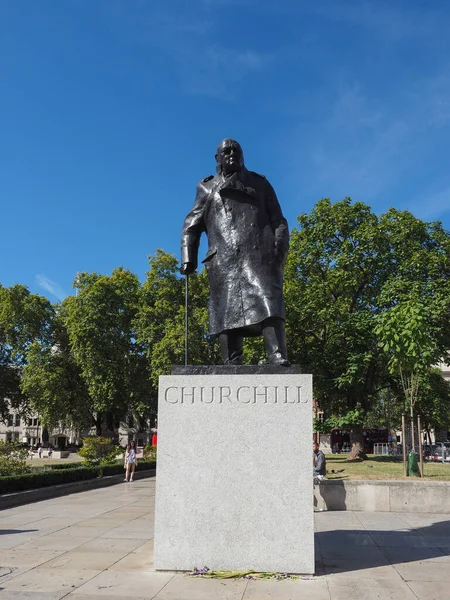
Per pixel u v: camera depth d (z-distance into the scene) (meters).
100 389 43.84
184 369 7.37
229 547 6.76
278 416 6.95
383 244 31.12
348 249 31.59
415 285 27.56
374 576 6.62
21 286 51.66
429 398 29.44
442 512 12.71
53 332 52.97
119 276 49.38
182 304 43.75
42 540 9.12
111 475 23.58
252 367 7.21
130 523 11.12
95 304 44.56
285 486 6.79
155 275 45.12
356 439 30.81
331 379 30.17
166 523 6.92
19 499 15.10
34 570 6.95
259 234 7.86
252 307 7.53
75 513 12.85
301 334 31.55
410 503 12.91
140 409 47.06
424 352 16.52
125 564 7.26
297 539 6.68
